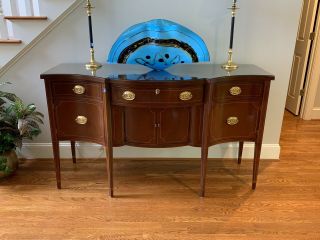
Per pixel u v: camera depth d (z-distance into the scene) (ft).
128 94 5.62
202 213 5.81
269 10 6.93
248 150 8.08
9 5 6.86
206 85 5.66
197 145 6.18
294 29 7.09
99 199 6.27
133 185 6.84
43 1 6.55
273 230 5.32
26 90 7.50
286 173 7.40
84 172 7.43
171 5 6.88
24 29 6.75
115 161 8.04
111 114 5.87
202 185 6.31
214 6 6.89
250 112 6.12
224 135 6.22
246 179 7.12
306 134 10.12
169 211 5.87
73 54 7.22
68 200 6.22
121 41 6.75
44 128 7.89
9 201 6.16
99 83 5.65
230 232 5.27
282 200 6.25
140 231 5.29
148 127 6.01
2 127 6.64
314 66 11.10
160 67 6.77
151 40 6.75
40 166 7.70
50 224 5.46
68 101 6.00
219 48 7.23
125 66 6.73
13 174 7.24
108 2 6.81
